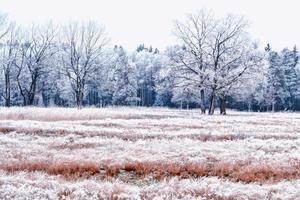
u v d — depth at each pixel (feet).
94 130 77.56
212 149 56.08
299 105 347.56
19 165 40.75
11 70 229.04
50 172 38.91
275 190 32.48
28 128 76.43
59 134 70.90
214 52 173.68
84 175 38.86
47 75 273.33
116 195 28.50
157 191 31.04
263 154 52.90
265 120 125.08
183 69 173.78
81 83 220.84
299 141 67.92
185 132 78.28
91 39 215.10
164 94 366.43
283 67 323.37
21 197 27.61
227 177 39.65
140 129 82.89
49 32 216.54
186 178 39.45
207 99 285.43
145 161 45.24
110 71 347.36
